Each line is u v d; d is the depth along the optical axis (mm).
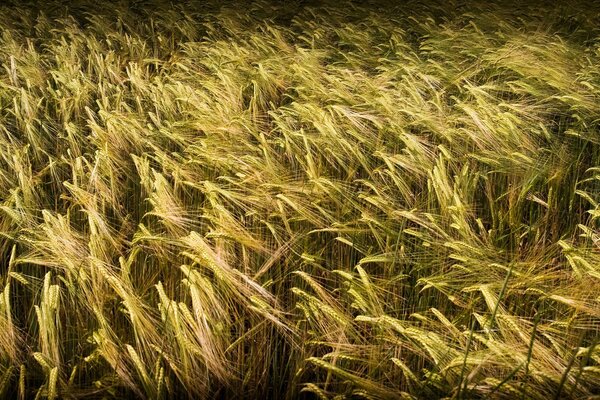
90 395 1739
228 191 2369
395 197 2574
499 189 2830
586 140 3160
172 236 2197
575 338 1747
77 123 3805
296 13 7816
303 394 1867
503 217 2498
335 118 3408
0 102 4043
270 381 1955
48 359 1685
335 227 2248
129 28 6773
